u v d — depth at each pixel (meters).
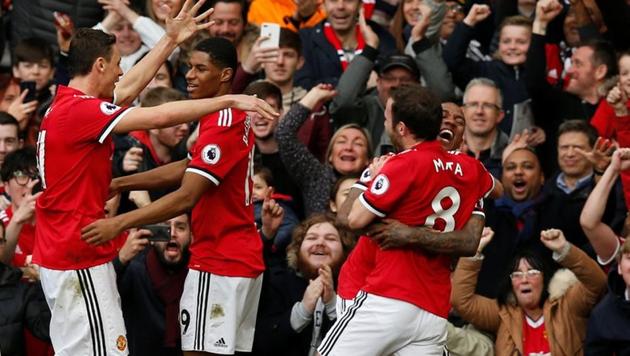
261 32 29.75
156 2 32.12
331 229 25.70
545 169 30.62
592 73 30.84
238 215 23.48
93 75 22.52
